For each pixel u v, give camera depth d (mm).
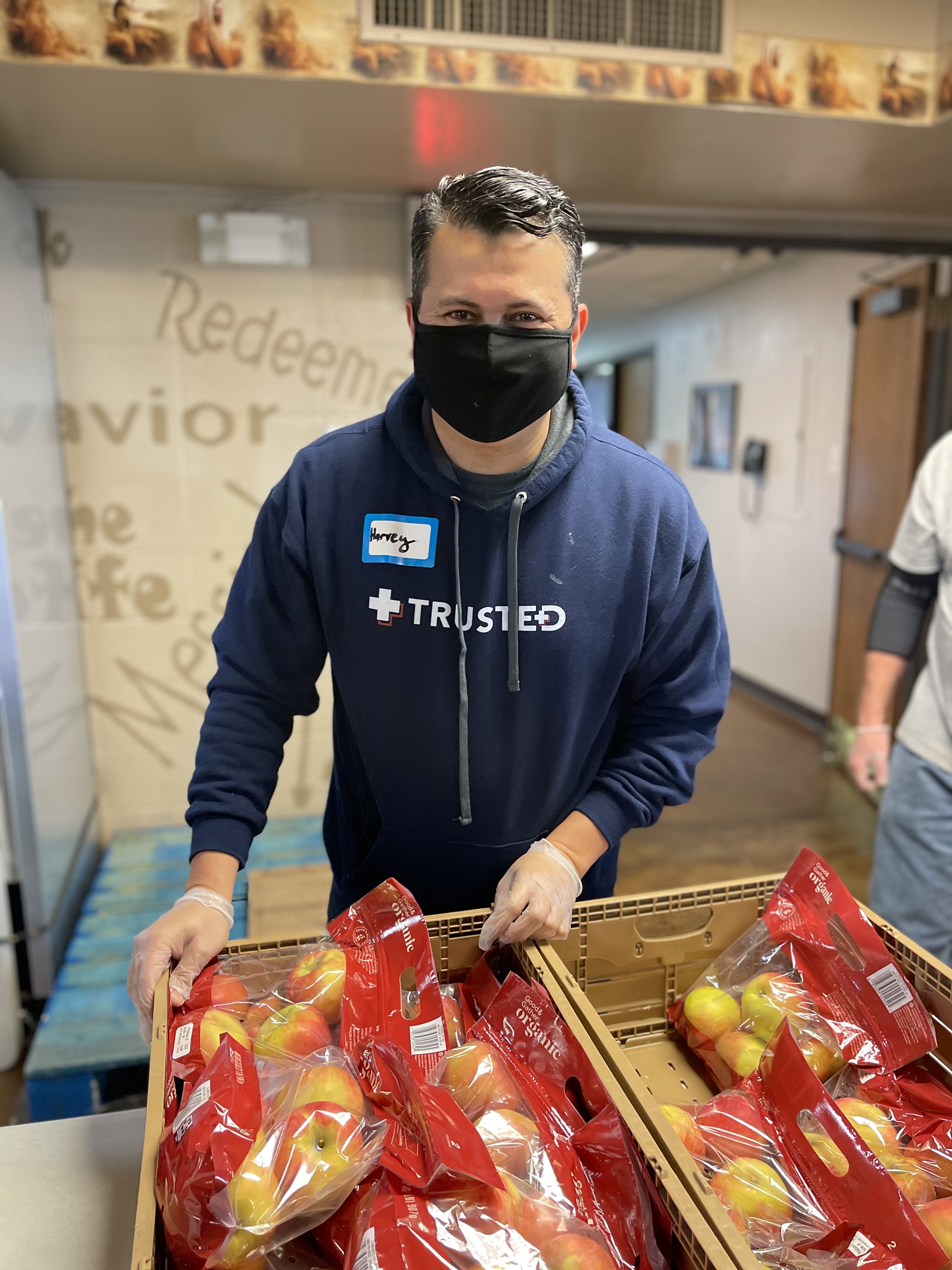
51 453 2600
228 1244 607
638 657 1112
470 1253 604
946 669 1812
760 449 5191
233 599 1160
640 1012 1026
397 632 1061
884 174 2715
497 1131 706
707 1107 795
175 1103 737
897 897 1906
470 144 2363
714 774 4148
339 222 2809
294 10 1909
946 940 1854
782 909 972
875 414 3885
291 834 2885
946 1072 857
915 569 1904
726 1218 594
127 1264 754
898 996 861
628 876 3166
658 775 1117
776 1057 785
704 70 2109
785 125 2246
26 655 2191
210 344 2803
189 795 1078
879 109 2219
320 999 863
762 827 3562
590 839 1062
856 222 3369
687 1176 625
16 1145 887
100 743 2969
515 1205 646
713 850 3369
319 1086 710
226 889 992
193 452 2854
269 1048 798
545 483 1016
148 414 2805
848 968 903
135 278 2725
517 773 1100
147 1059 1894
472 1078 766
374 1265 588
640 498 1063
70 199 2646
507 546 1031
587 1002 803
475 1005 921
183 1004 846
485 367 902
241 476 2900
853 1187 680
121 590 2891
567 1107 764
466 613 1044
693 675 1128
